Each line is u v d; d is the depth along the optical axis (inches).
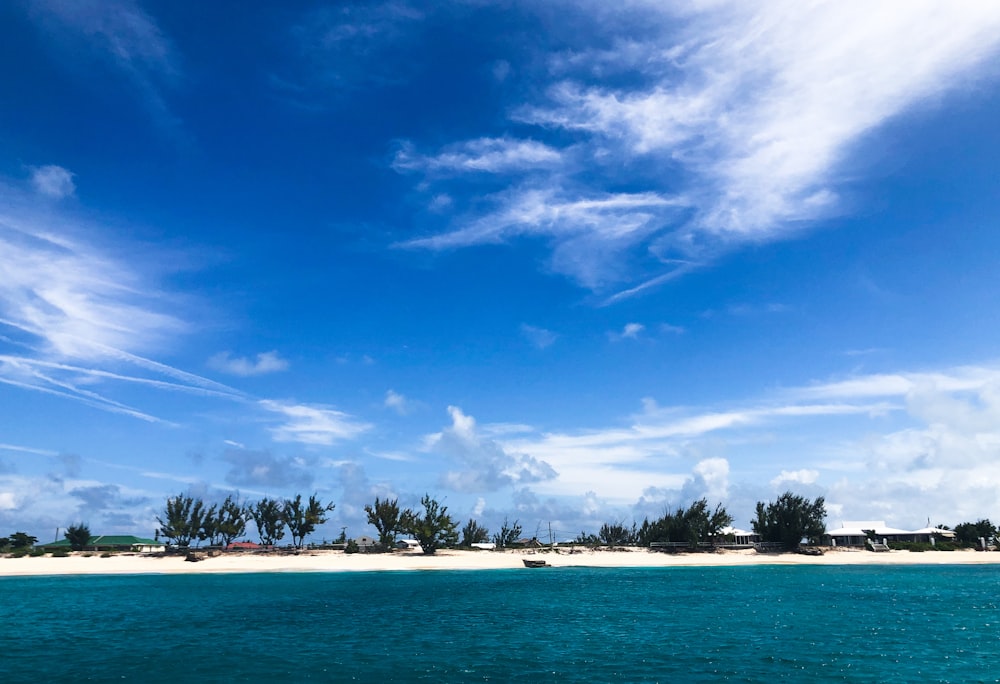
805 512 4330.7
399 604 1978.3
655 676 1027.9
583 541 5546.3
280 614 1749.5
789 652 1209.4
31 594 2262.6
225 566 3390.7
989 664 1109.7
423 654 1198.9
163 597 2167.8
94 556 3946.9
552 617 1681.8
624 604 1961.1
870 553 4409.5
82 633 1435.8
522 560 3833.7
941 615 1688.0
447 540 4591.5
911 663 1117.1
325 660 1147.3
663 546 4407.0
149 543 4933.6
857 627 1501.0
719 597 2146.9
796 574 3169.3
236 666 1102.4
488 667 1090.1
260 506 4269.2
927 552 4574.3
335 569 3366.1
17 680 1015.6
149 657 1176.2
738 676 1028.5
